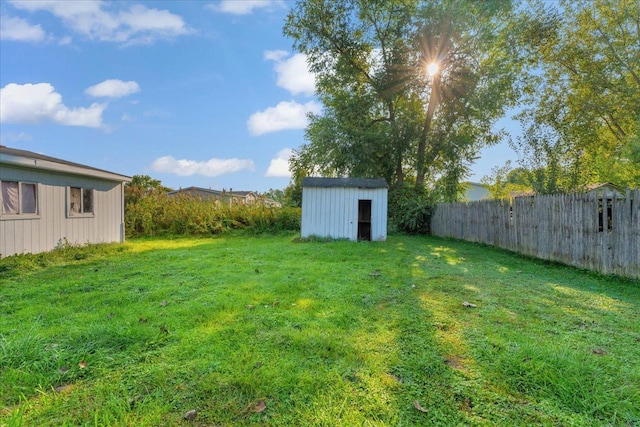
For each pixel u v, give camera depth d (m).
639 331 2.73
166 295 3.72
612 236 4.94
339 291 3.90
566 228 5.88
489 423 1.58
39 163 6.51
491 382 1.92
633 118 11.98
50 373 1.96
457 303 3.48
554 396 1.78
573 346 2.41
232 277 4.63
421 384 1.91
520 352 2.21
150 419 1.58
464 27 13.24
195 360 2.15
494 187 14.34
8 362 2.03
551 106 14.24
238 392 1.82
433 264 5.90
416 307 3.33
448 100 14.60
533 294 3.88
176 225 12.27
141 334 2.52
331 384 1.89
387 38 14.76
